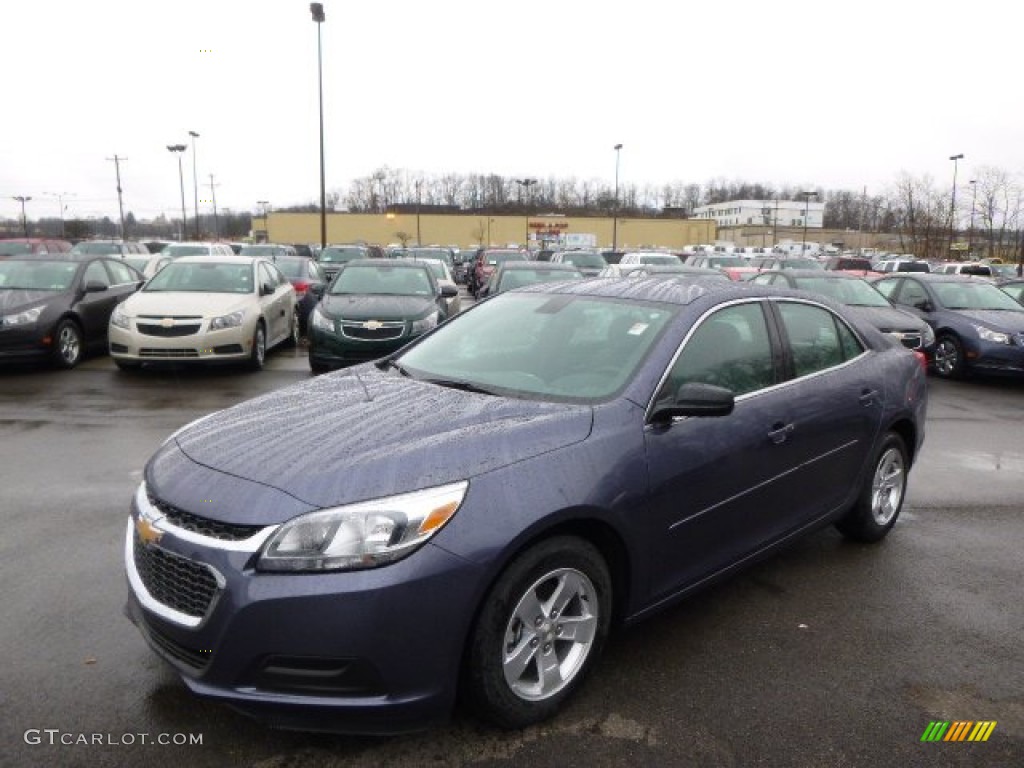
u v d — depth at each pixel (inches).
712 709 119.3
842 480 172.4
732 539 143.3
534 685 113.5
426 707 101.5
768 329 158.7
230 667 99.0
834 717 118.6
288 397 139.2
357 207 4389.8
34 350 394.9
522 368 144.2
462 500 103.0
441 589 99.9
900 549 187.0
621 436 122.0
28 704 116.4
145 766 103.9
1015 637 145.2
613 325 146.5
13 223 3725.4
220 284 428.8
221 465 110.5
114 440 268.8
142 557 112.7
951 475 255.1
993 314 472.7
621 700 120.9
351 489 101.7
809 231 4443.9
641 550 123.5
